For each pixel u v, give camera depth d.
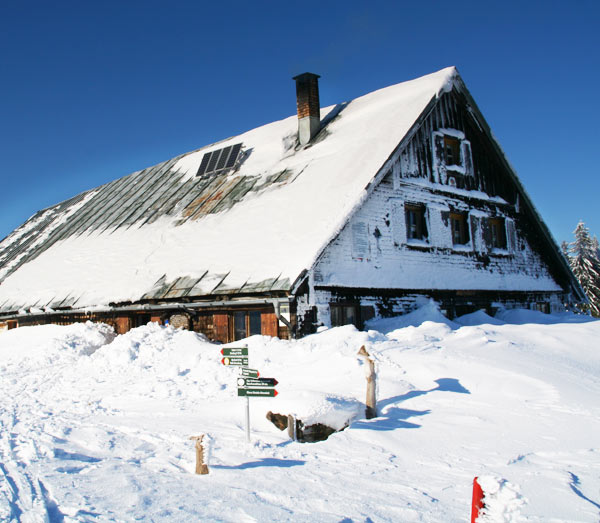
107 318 21.42
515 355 12.45
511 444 7.82
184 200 24.12
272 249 16.83
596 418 8.64
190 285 17.66
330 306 16.36
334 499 6.10
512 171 23.02
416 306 19.02
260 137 25.12
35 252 30.28
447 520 5.52
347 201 16.83
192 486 6.59
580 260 51.09
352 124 21.36
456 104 21.77
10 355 20.91
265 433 8.97
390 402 9.84
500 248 22.95
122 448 8.45
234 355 8.67
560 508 5.63
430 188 20.14
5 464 7.65
